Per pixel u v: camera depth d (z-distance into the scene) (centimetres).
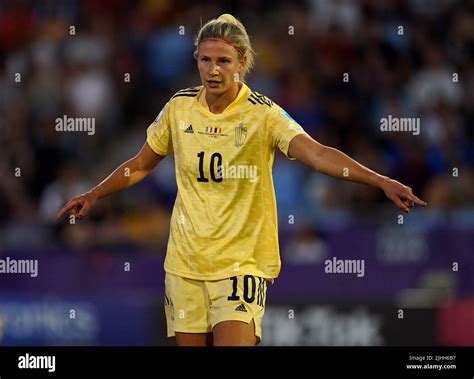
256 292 1886
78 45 5259
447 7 5378
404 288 3662
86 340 3409
